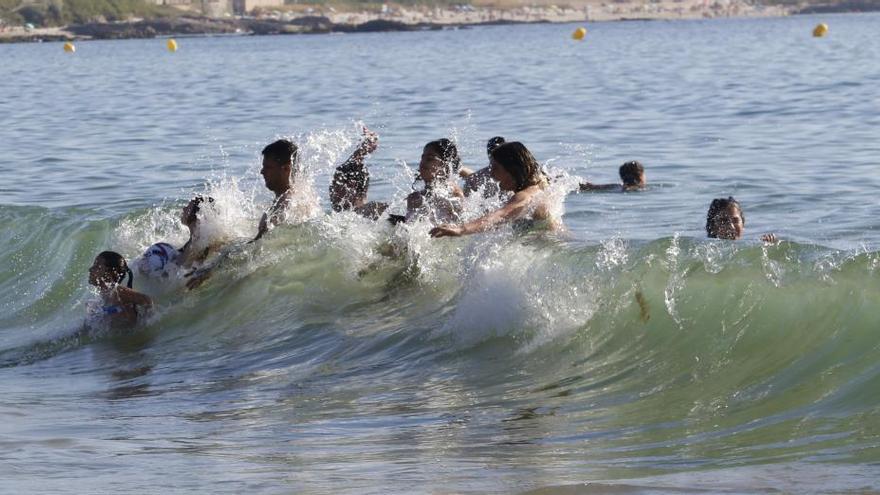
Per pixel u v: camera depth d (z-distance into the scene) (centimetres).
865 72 12131
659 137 6856
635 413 2256
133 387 2873
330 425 2347
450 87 12012
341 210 3738
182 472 1981
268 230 3628
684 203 4578
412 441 2177
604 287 2720
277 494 1816
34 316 3831
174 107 10225
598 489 1733
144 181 5728
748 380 2316
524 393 2483
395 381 2694
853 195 4531
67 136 7906
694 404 2259
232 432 2323
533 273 2834
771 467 1808
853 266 2455
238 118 8962
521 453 2039
